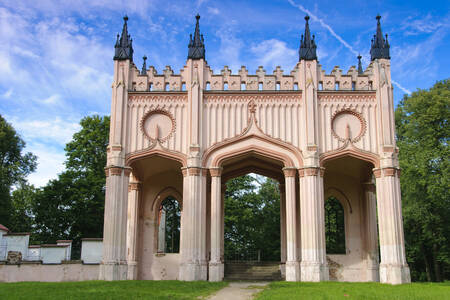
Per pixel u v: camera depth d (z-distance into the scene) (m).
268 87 30.34
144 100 30.19
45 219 47.06
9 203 44.97
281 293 20.03
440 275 44.94
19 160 49.09
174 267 32.31
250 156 31.48
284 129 29.58
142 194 33.53
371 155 28.89
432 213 39.19
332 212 40.78
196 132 29.27
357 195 33.41
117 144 29.11
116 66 30.53
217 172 28.94
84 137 49.69
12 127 48.28
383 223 27.70
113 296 18.19
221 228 34.56
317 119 29.36
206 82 30.50
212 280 27.23
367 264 31.78
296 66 30.58
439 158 36.62
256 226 56.31
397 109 44.78
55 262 28.64
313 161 28.44
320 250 27.23
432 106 38.03
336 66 30.58
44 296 17.84
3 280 27.20
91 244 29.30
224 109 30.00
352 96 29.84
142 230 32.97
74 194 46.19
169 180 33.84
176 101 30.17
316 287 22.72
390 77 30.02
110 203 28.09
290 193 28.64
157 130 29.77
